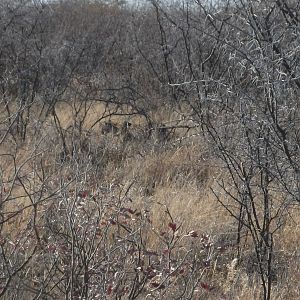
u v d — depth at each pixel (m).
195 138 10.42
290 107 5.99
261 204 7.46
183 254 6.17
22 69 13.02
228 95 6.48
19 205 6.41
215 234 7.16
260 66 5.81
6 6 14.84
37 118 11.74
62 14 19.75
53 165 7.71
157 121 12.32
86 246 5.21
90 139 9.89
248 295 5.89
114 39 16.19
